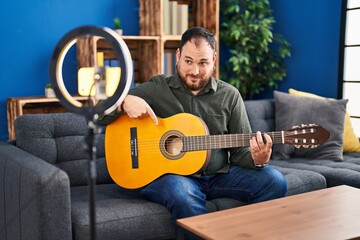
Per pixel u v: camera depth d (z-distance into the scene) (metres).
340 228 1.53
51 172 1.77
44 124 2.35
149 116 2.09
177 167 2.06
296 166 2.79
